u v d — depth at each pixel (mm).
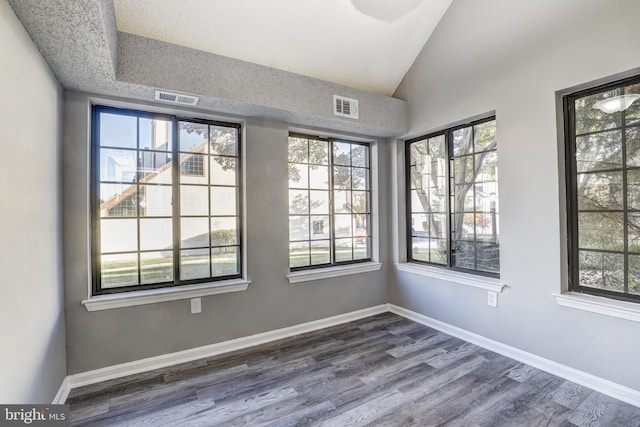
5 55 1262
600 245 2109
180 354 2506
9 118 1297
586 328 2084
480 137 2896
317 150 3439
